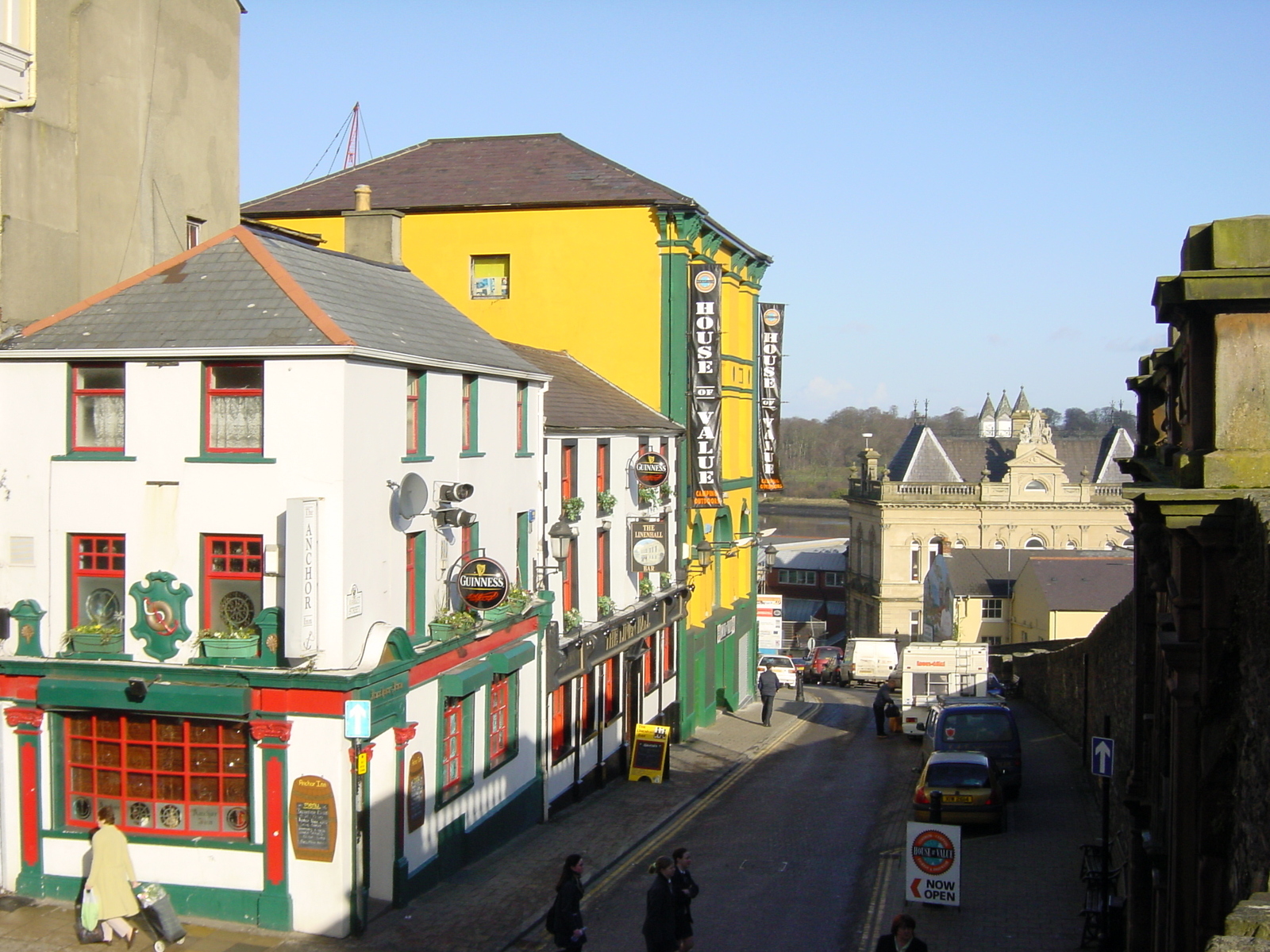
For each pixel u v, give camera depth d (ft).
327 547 49.52
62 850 51.60
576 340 105.70
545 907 54.60
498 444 66.64
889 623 269.03
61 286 65.51
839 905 55.67
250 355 49.88
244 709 48.88
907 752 104.47
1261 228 28.66
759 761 99.25
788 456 643.45
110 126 70.03
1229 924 16.57
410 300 65.31
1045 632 200.44
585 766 80.28
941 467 272.51
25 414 52.37
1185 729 32.37
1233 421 29.19
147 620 50.67
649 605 93.45
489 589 58.75
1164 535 40.06
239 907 49.42
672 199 102.47
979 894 56.39
